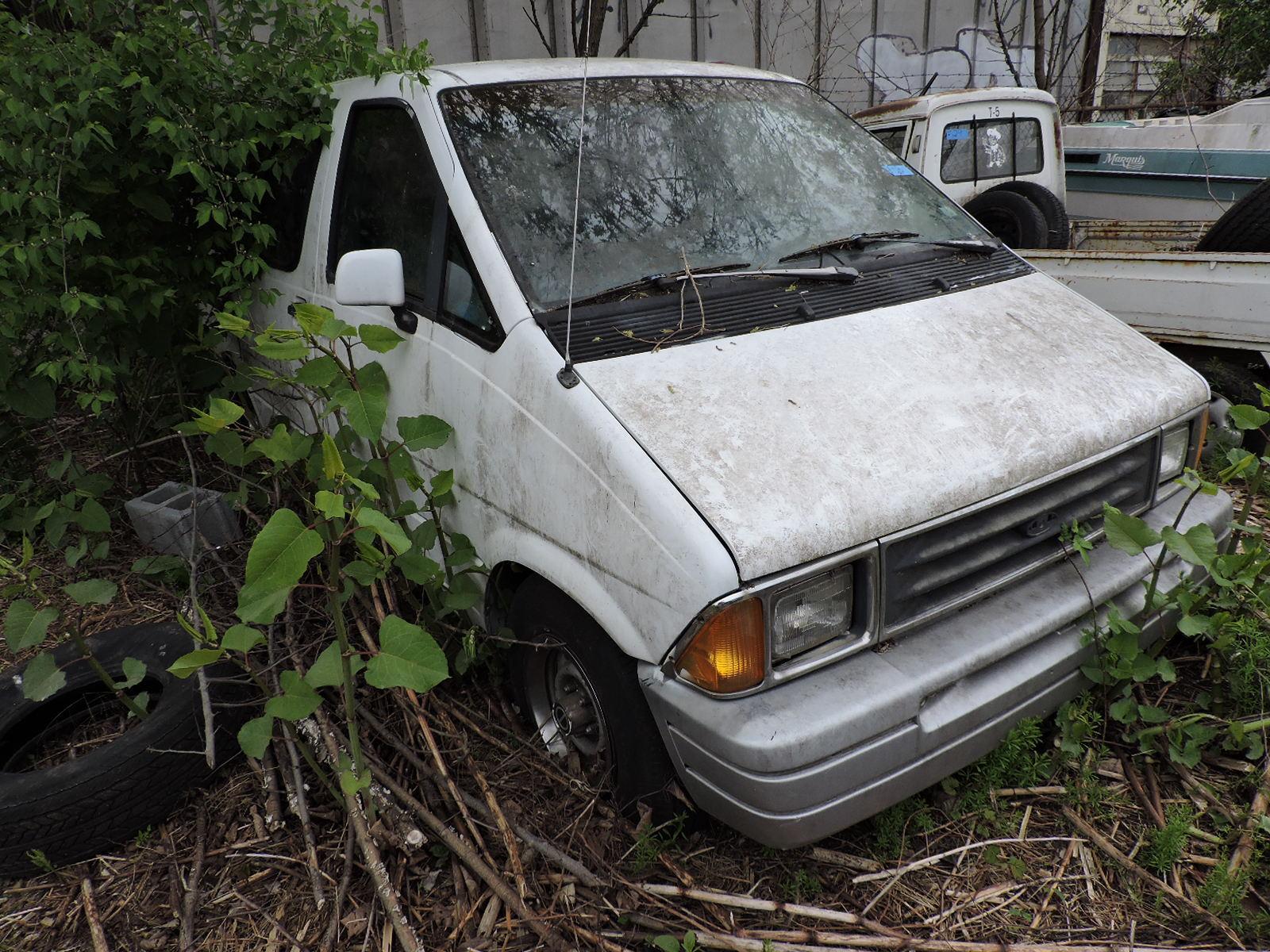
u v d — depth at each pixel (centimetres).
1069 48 1104
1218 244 479
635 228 283
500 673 302
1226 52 1046
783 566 201
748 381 238
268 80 366
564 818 256
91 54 355
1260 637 279
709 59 908
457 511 289
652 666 218
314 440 359
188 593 370
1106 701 277
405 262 301
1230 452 280
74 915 245
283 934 232
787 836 208
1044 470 237
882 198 333
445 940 227
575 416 230
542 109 302
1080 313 301
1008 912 231
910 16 1001
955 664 219
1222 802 259
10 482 440
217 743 279
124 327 410
